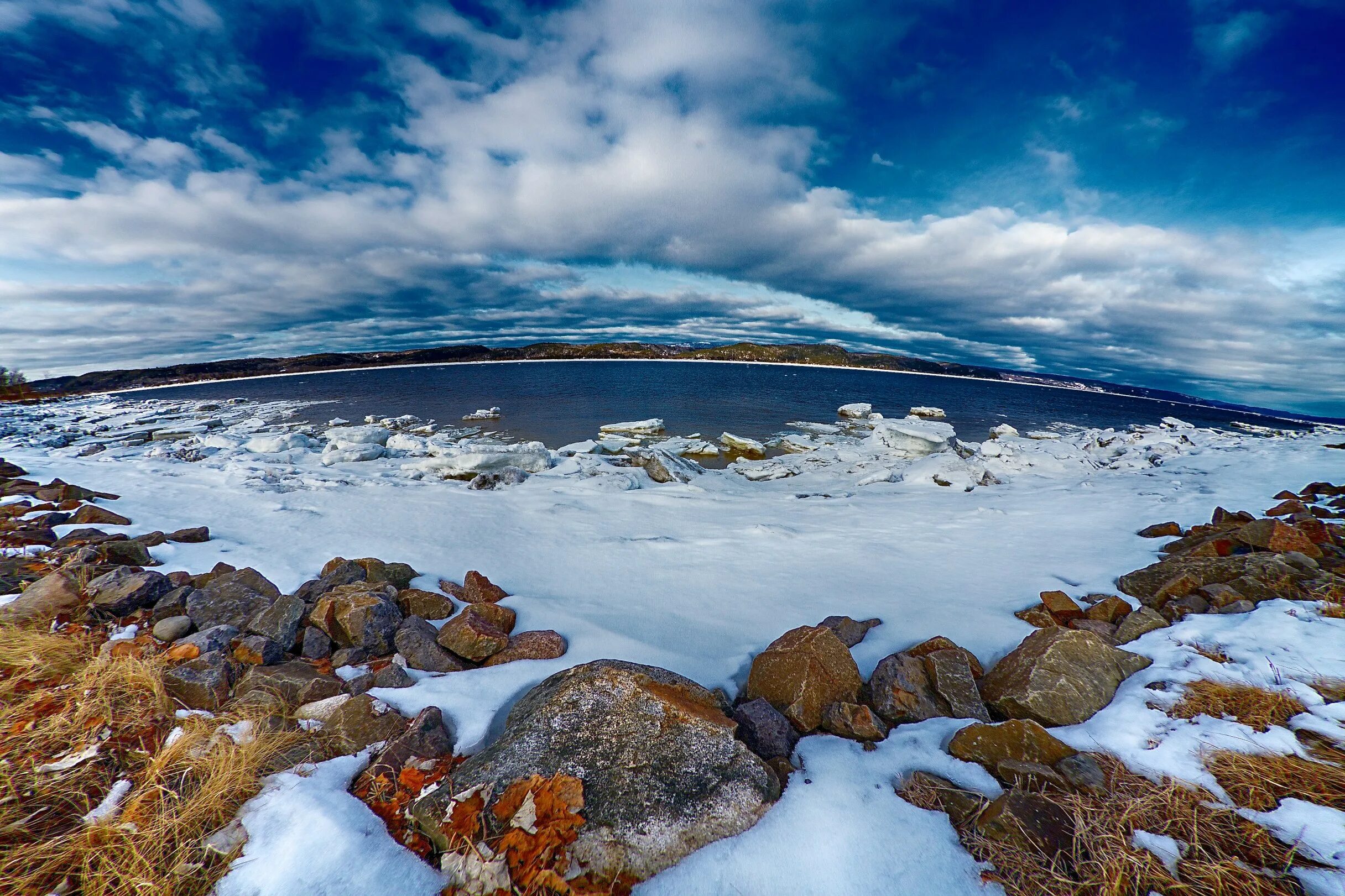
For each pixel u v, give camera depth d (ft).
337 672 15.17
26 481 32.81
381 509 33.73
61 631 14.76
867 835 9.25
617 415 130.93
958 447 83.05
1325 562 19.40
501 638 16.90
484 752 10.61
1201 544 22.76
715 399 176.04
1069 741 11.49
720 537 31.63
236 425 109.70
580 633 18.44
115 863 8.05
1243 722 11.00
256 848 8.56
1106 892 7.64
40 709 11.10
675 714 11.10
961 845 9.01
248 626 16.19
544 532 31.86
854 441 93.66
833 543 29.89
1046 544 27.43
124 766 10.09
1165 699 12.26
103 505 28.84
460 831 8.75
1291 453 48.32
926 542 29.43
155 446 60.80
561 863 8.48
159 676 12.65
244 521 28.60
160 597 17.34
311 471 49.93
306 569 21.93
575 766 10.00
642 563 26.63
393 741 11.34
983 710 13.62
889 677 14.62
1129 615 17.47
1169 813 8.90
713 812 9.49
